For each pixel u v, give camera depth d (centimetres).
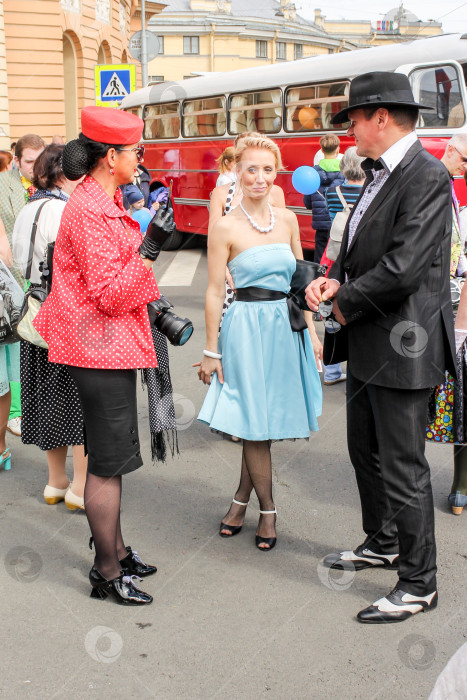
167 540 355
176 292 963
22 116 1688
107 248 271
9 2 1625
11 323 392
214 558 339
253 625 288
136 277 273
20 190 477
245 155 326
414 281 265
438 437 362
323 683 256
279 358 334
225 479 426
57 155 360
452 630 284
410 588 292
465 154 420
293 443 481
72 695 251
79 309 280
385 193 275
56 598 308
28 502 396
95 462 292
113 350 280
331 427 509
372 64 957
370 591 312
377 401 286
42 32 1672
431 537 289
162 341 329
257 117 1158
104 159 280
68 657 270
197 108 1302
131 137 278
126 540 354
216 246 332
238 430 330
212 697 249
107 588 302
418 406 281
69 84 1905
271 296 333
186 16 5953
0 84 1548
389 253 268
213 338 339
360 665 265
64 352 284
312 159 1057
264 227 334
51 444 370
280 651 273
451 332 284
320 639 280
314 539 356
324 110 1030
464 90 877
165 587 315
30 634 284
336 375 603
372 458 319
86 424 292
